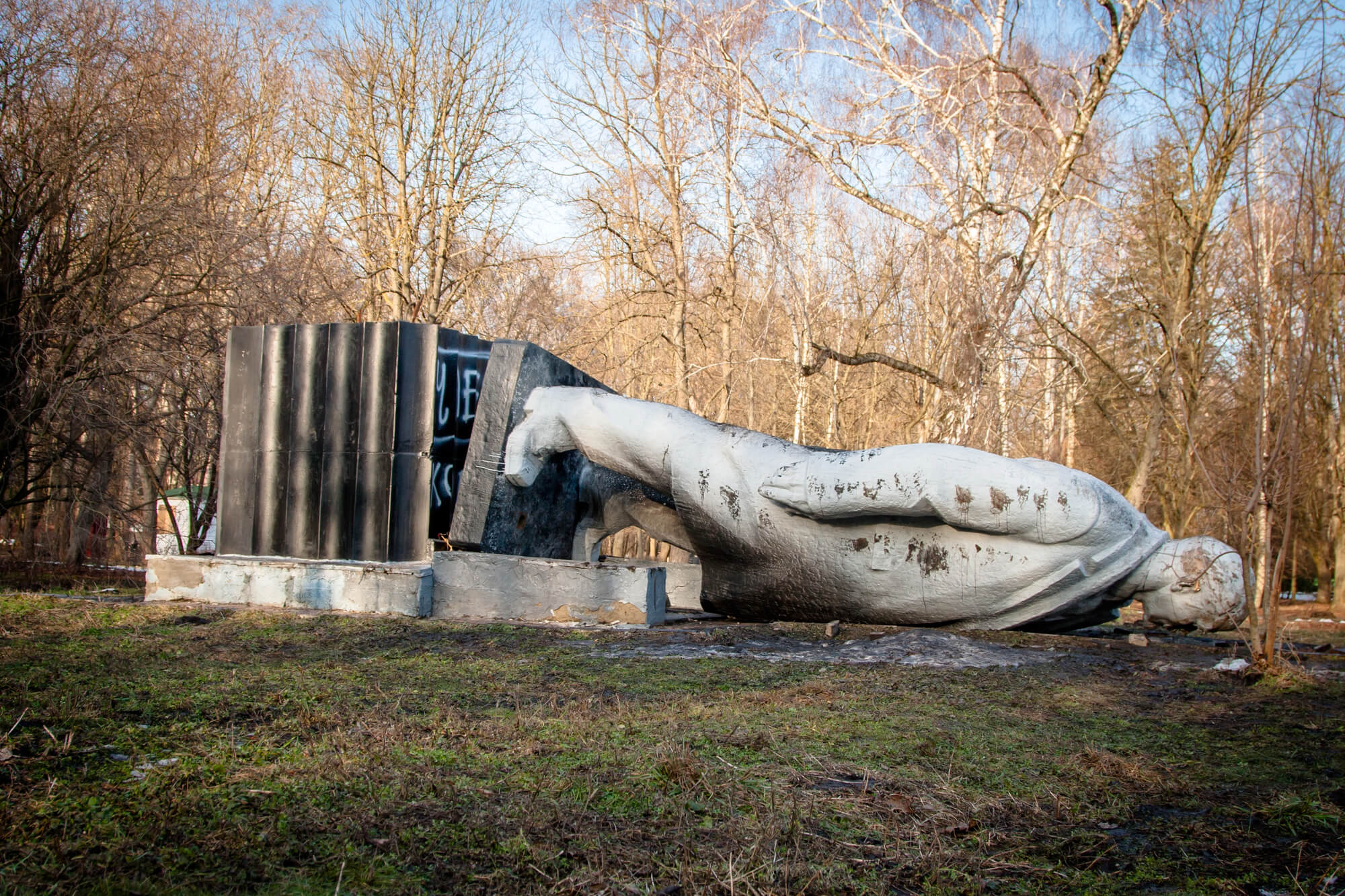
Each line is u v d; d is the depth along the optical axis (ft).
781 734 12.60
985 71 50.72
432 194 73.61
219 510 29.30
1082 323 73.46
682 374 65.31
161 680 15.07
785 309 69.46
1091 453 84.38
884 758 11.64
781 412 89.56
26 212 41.65
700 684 16.55
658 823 9.02
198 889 7.20
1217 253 57.67
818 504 23.61
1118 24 46.16
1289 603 58.95
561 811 9.11
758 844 8.35
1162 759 12.25
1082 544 22.56
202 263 49.93
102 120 44.01
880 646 21.18
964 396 49.42
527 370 27.45
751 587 26.09
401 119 72.18
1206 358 58.08
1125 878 8.38
